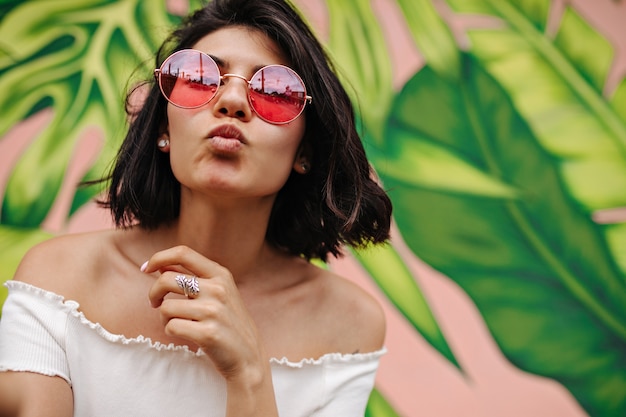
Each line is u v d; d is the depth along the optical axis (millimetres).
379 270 2371
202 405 1294
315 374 1396
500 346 2359
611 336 2410
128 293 1342
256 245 1403
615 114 2629
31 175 2307
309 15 2572
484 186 2500
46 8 2477
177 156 1277
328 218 1513
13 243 2230
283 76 1292
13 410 1217
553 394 2334
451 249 2430
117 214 1444
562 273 2451
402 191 2453
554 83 2629
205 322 1171
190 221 1354
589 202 2525
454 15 2654
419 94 2557
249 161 1253
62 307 1265
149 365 1287
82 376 1265
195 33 1399
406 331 2330
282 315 1427
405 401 2264
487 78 2605
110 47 2477
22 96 2377
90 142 2381
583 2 2711
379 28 2600
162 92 1288
